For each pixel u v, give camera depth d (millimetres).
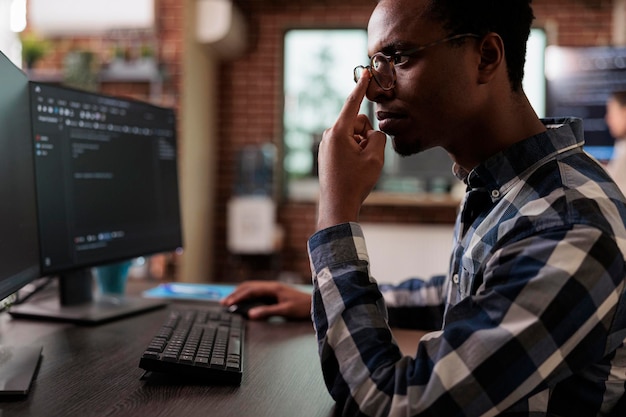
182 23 3799
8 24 3738
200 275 4164
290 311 1301
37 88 1123
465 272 902
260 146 4438
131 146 1418
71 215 1220
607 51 4016
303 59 4438
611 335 739
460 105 861
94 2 3715
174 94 3812
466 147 922
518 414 747
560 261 694
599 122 4035
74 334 1137
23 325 1207
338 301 794
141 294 1580
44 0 3719
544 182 828
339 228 850
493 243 844
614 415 791
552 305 674
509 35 866
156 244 1502
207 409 754
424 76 852
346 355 752
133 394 798
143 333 1153
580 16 4184
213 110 4418
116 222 1357
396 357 739
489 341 675
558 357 678
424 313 1285
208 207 4352
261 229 4238
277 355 1026
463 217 966
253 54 4457
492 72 863
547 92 4109
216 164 4512
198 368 856
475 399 666
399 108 880
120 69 3779
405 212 4312
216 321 1182
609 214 754
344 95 4406
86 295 1368
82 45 3912
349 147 896
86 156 1270
